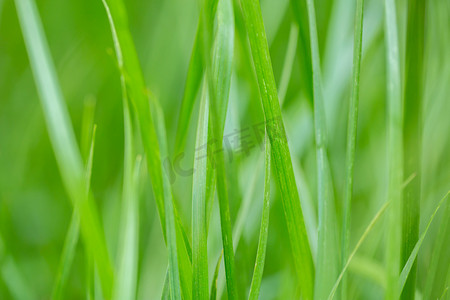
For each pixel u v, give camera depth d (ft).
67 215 2.01
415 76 1.26
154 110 1.17
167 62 2.05
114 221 1.59
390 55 1.15
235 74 1.40
